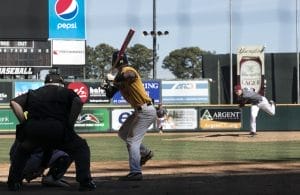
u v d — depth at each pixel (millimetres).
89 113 29672
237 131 30094
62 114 7133
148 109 8305
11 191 7152
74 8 36562
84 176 7098
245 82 40000
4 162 13711
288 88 42656
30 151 7184
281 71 42625
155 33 26125
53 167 7629
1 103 34406
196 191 7031
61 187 7598
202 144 19594
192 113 30297
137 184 7715
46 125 6996
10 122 29344
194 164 12312
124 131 8414
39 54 36500
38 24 34844
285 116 29984
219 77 41969
